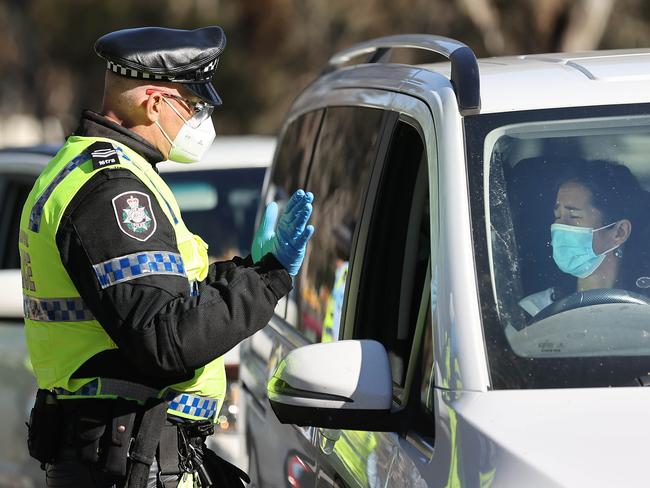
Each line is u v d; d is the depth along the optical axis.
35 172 16.70
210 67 8.62
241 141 18.56
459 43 8.44
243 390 11.85
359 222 9.09
